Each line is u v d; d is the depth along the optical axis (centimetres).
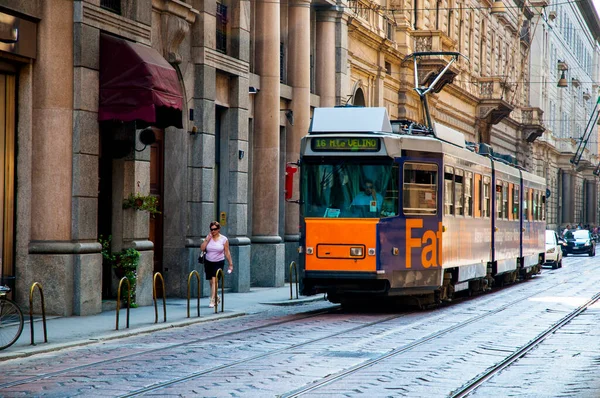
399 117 7444
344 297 3606
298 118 5344
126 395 1788
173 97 3400
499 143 11306
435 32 7525
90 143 3288
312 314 3528
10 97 3181
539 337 2772
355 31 6191
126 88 3291
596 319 3334
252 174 4953
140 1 3588
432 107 8150
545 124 14275
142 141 3559
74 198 3234
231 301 4044
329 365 2178
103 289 3550
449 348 2506
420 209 3516
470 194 4166
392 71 7262
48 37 3195
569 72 16850
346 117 3475
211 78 4209
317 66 5747
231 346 2527
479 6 10100
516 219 5431
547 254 7356
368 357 2316
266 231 4944
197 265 4109
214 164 4256
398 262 3400
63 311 3181
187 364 2186
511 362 2266
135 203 3541
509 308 3794
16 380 1984
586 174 18600
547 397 1808
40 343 2538
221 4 4503
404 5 7412
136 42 3566
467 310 3697
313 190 3419
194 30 4141
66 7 3219
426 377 2016
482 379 2011
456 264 3891
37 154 3206
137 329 2878
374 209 3344
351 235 3347
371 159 3375
